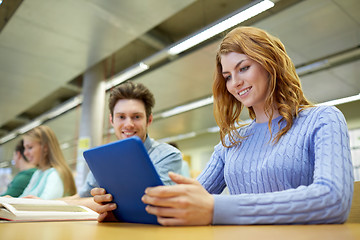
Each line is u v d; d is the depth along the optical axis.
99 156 0.58
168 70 4.24
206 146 9.35
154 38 3.80
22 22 3.09
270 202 0.50
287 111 0.77
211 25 2.94
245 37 0.80
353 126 6.29
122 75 4.35
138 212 0.57
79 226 0.53
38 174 1.85
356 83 4.66
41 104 6.67
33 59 3.93
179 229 0.45
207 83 4.74
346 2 2.73
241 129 0.94
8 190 1.91
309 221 0.49
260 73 0.79
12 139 9.08
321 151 0.61
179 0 2.71
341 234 0.36
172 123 7.73
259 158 0.78
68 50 3.69
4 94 5.22
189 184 0.51
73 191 1.87
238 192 0.82
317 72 4.24
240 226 0.47
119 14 2.94
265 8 2.65
